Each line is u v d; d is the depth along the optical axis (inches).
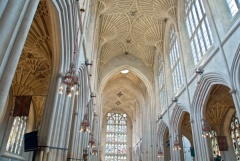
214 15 519.8
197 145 584.1
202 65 572.7
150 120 1125.1
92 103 896.3
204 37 601.0
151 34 1021.2
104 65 1230.3
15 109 527.8
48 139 331.9
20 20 186.2
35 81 707.4
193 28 684.1
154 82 1166.3
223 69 472.1
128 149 1892.2
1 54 165.9
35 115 871.1
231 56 442.6
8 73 170.4
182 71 713.6
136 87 1480.1
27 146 327.6
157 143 1003.9
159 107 1058.7
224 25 481.7
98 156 1237.1
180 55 738.8
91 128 932.0
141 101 1435.8
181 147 754.8
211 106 867.4
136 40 1122.7
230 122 925.8
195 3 662.5
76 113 593.6
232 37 441.4
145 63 1226.0
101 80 1202.6
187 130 1047.6
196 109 616.7
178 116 770.8
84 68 609.3
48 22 452.4
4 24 168.9
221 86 651.5
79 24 484.4
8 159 687.1
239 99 414.6
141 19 986.1
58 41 376.5
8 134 684.1
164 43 984.9
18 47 181.8
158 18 949.2
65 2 360.2
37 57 601.3
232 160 879.1
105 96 1478.8
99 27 984.3
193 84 630.5
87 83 687.7
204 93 575.5
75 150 574.6
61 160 362.6
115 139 1935.3
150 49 1163.3
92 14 770.2
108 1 848.9
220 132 948.6
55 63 385.1
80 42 495.2
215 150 951.6
